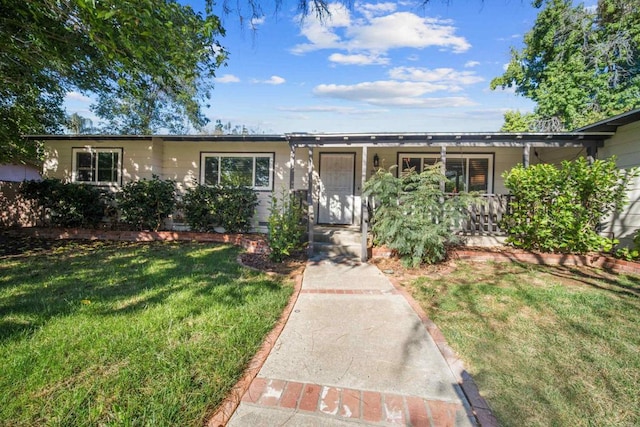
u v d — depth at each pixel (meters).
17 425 1.86
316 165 10.02
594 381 2.40
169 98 19.20
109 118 20.28
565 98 14.95
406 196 6.00
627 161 6.63
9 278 4.82
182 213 9.98
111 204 10.16
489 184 9.54
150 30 4.15
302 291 4.55
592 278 5.15
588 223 6.27
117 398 2.10
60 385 2.21
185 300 3.87
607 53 13.74
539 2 15.34
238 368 2.48
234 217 9.03
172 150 10.34
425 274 5.48
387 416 2.02
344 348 2.89
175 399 2.09
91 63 6.45
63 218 9.55
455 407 2.12
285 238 6.33
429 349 2.88
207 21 4.38
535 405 2.14
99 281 4.67
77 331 2.98
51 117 12.44
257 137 8.99
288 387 2.30
